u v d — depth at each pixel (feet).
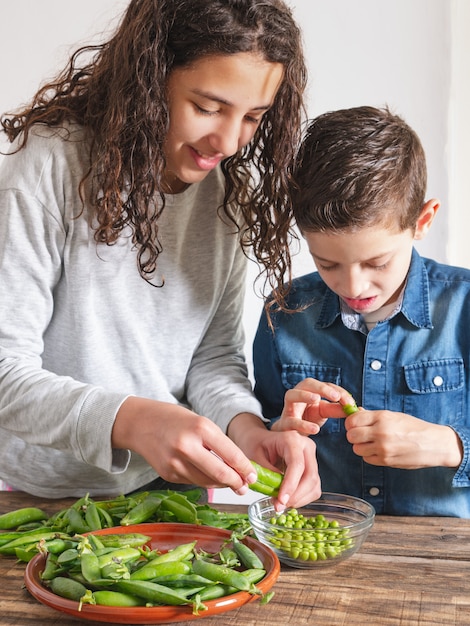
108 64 4.34
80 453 4.01
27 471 4.76
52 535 3.87
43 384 4.17
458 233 8.35
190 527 3.89
